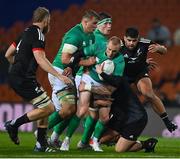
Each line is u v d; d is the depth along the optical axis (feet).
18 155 77.92
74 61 90.43
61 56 93.15
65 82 81.10
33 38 81.76
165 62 186.60
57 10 207.92
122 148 87.56
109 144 95.04
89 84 90.79
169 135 147.54
